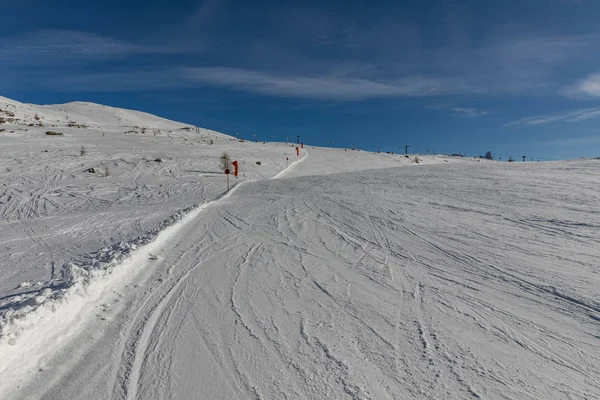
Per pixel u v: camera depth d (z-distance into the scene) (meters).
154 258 7.84
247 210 13.05
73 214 14.50
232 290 6.17
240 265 7.39
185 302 5.75
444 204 11.70
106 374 4.02
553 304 5.20
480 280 6.13
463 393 3.58
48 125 54.72
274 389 3.73
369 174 21.30
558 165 19.59
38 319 4.67
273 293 6.02
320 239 9.05
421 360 4.12
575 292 5.45
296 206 13.37
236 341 4.62
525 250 7.24
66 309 5.13
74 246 9.59
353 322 5.01
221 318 5.21
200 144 44.38
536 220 9.12
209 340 4.66
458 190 13.70
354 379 3.84
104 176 24.55
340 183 18.55
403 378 3.83
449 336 4.58
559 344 4.32
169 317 5.27
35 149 32.16
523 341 4.42
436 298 5.61
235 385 3.81
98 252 8.30
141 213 13.79
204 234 9.91
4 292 6.25
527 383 3.69
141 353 4.40
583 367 3.91
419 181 16.77
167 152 34.94
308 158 42.44
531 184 13.65
